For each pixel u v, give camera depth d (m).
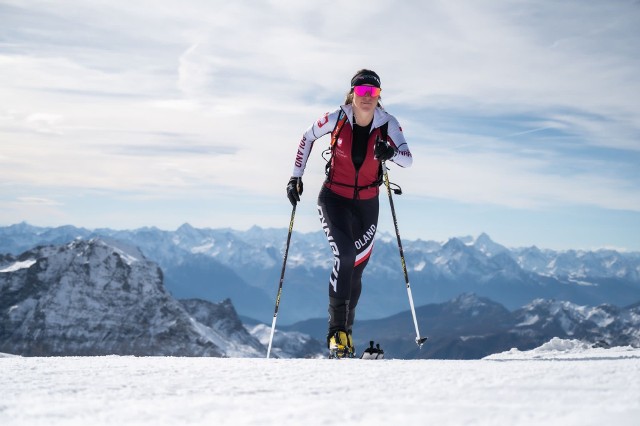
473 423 1.53
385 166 5.25
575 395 1.86
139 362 3.09
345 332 4.86
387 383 2.23
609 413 1.58
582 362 2.69
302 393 2.07
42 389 2.21
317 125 5.02
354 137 4.96
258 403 1.90
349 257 4.92
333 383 2.27
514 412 1.65
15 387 2.26
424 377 2.33
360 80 4.76
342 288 4.88
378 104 5.02
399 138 4.98
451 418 1.59
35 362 3.12
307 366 2.86
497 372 2.36
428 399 1.88
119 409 1.84
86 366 2.92
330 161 5.12
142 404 1.92
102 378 2.48
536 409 1.68
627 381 2.05
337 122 4.95
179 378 2.46
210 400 1.97
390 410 1.73
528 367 2.52
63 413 1.79
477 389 2.00
